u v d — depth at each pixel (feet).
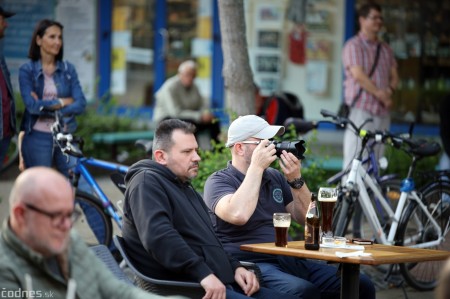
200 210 42.47
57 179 29.04
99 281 32.01
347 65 77.61
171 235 39.65
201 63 123.95
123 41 126.41
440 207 62.54
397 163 80.59
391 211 61.57
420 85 115.14
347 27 116.98
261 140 45.83
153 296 31.68
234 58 66.95
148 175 41.01
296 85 119.55
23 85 66.23
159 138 42.04
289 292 42.70
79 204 61.57
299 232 63.21
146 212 40.06
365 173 61.46
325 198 43.62
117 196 71.31
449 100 72.08
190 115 97.91
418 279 59.88
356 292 40.86
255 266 43.29
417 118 115.34
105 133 107.24
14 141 96.89
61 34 67.31
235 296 40.19
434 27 114.52
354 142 76.38
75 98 67.56
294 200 46.11
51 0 122.21
